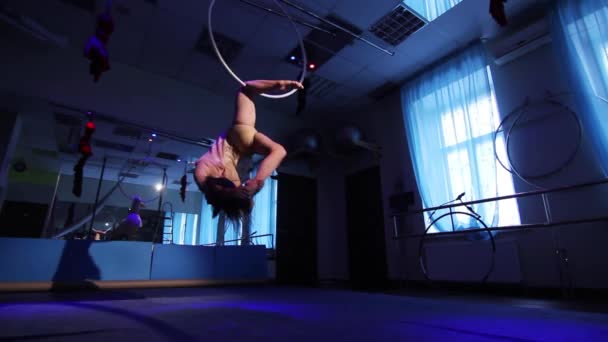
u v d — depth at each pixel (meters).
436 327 1.81
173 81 6.72
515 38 5.00
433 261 5.48
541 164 4.63
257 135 1.96
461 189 5.43
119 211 13.29
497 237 4.82
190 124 6.72
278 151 1.82
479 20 5.18
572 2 4.55
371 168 7.50
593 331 1.73
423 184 6.03
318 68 6.36
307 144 7.32
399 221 6.51
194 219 13.09
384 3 4.84
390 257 6.55
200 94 7.00
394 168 6.93
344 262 7.73
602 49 4.17
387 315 2.24
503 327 1.82
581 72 4.24
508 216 4.87
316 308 2.61
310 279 7.53
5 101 5.69
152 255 5.45
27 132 7.27
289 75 6.56
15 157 8.53
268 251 7.31
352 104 7.74
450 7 4.94
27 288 4.39
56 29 5.29
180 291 4.55
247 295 3.84
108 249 5.14
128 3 4.79
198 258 5.79
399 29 5.36
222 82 6.82
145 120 6.25
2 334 1.60
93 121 6.39
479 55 5.59
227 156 1.89
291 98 7.40
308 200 8.13
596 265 3.97
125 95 6.16
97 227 13.77
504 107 5.21
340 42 5.63
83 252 4.94
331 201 8.42
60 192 11.08
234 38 5.53
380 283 6.68
